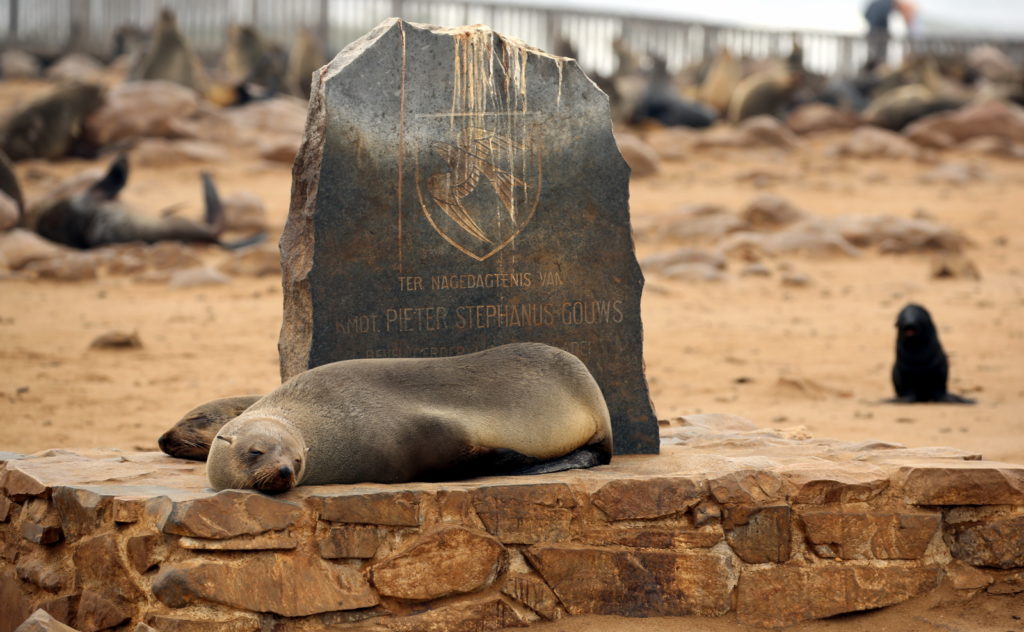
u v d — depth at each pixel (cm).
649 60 6144
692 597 919
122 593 848
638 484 922
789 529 930
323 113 1030
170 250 2828
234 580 823
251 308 2420
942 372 1738
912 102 5175
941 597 944
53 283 2648
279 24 6053
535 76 1071
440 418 918
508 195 1067
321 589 845
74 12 5997
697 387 1852
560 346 1080
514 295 1072
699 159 4538
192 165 3962
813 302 2592
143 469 983
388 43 1048
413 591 869
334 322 1037
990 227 3462
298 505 845
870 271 2934
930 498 950
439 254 1058
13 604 937
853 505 948
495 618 888
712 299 2609
